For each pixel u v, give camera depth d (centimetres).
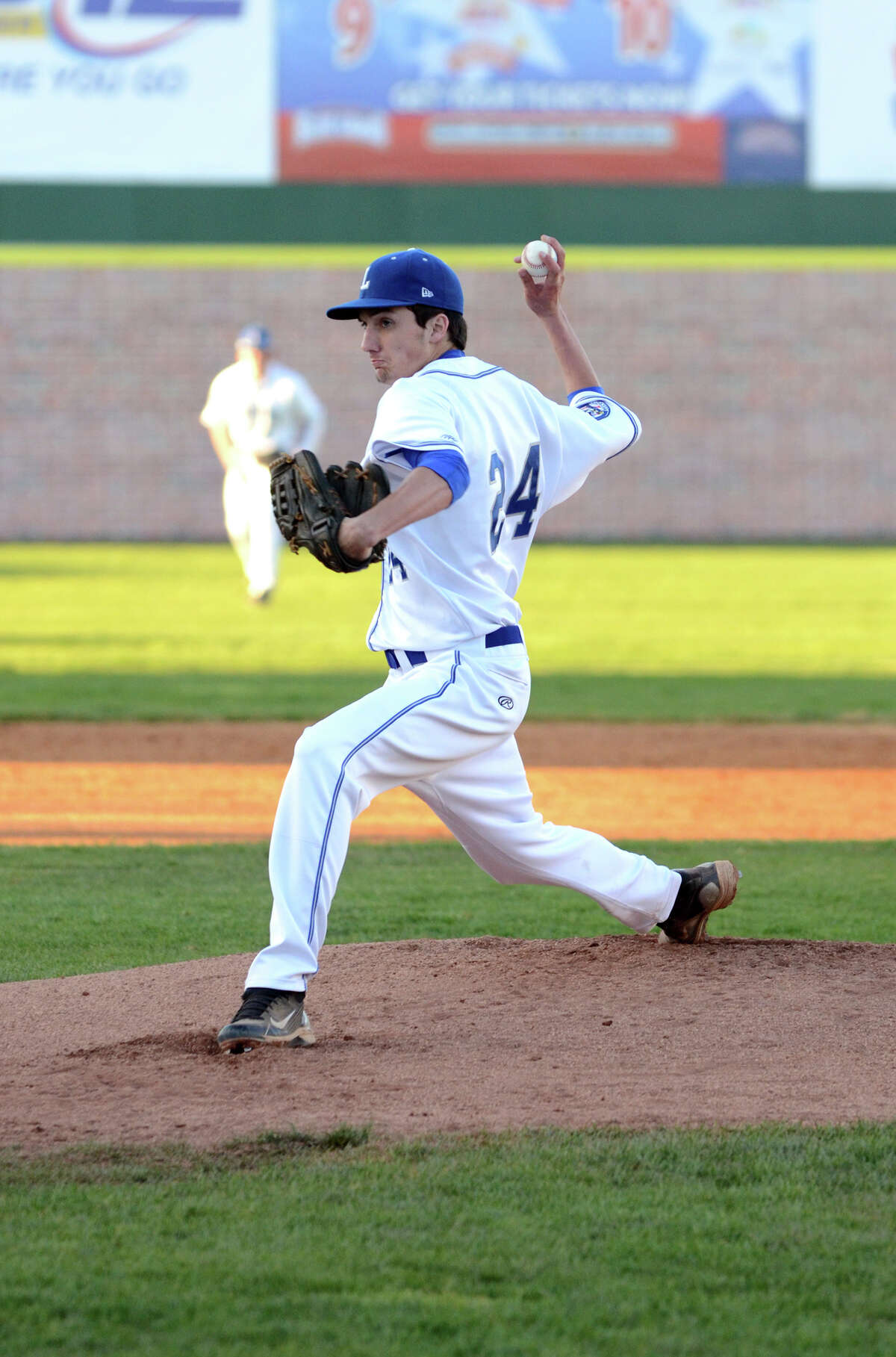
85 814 3117
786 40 10900
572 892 2538
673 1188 1203
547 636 6116
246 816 3116
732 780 3534
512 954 1875
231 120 10919
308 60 10888
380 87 10950
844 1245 1107
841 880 2567
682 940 1855
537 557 9712
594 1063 1491
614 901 1750
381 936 2191
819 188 10981
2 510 10819
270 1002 1522
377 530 1420
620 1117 1352
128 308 10706
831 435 10956
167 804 3228
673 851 2781
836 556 9788
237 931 2205
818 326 10881
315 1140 1292
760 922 2239
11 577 8206
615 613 6856
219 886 2514
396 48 10919
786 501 11012
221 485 10862
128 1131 1324
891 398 10925
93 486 10831
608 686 4844
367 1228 1131
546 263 1703
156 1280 1050
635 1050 1529
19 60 10769
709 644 5900
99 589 7656
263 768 3619
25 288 10662
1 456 10775
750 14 10888
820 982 1736
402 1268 1068
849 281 10850
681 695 4691
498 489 1553
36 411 10750
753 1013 1634
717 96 10944
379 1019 1639
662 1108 1373
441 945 1945
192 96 10888
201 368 10769
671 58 10931
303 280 10738
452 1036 1578
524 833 1641
